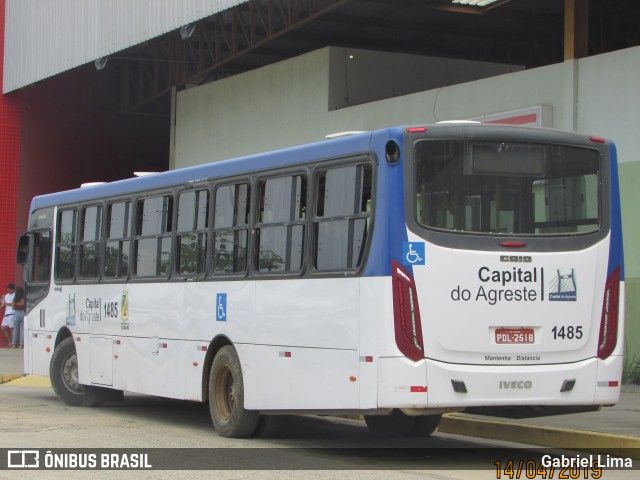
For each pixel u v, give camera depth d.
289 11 24.27
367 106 22.31
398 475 9.71
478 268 9.95
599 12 25.72
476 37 27.08
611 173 10.76
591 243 10.45
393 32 26.62
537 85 18.42
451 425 13.20
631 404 14.63
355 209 10.30
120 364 14.67
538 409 10.45
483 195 10.12
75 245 16.22
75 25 26.98
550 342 10.15
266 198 11.80
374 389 9.83
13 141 31.39
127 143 34.53
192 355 12.97
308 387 10.77
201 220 13.02
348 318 10.23
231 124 26.94
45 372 16.78
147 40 24.02
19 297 30.06
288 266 11.26
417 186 9.93
